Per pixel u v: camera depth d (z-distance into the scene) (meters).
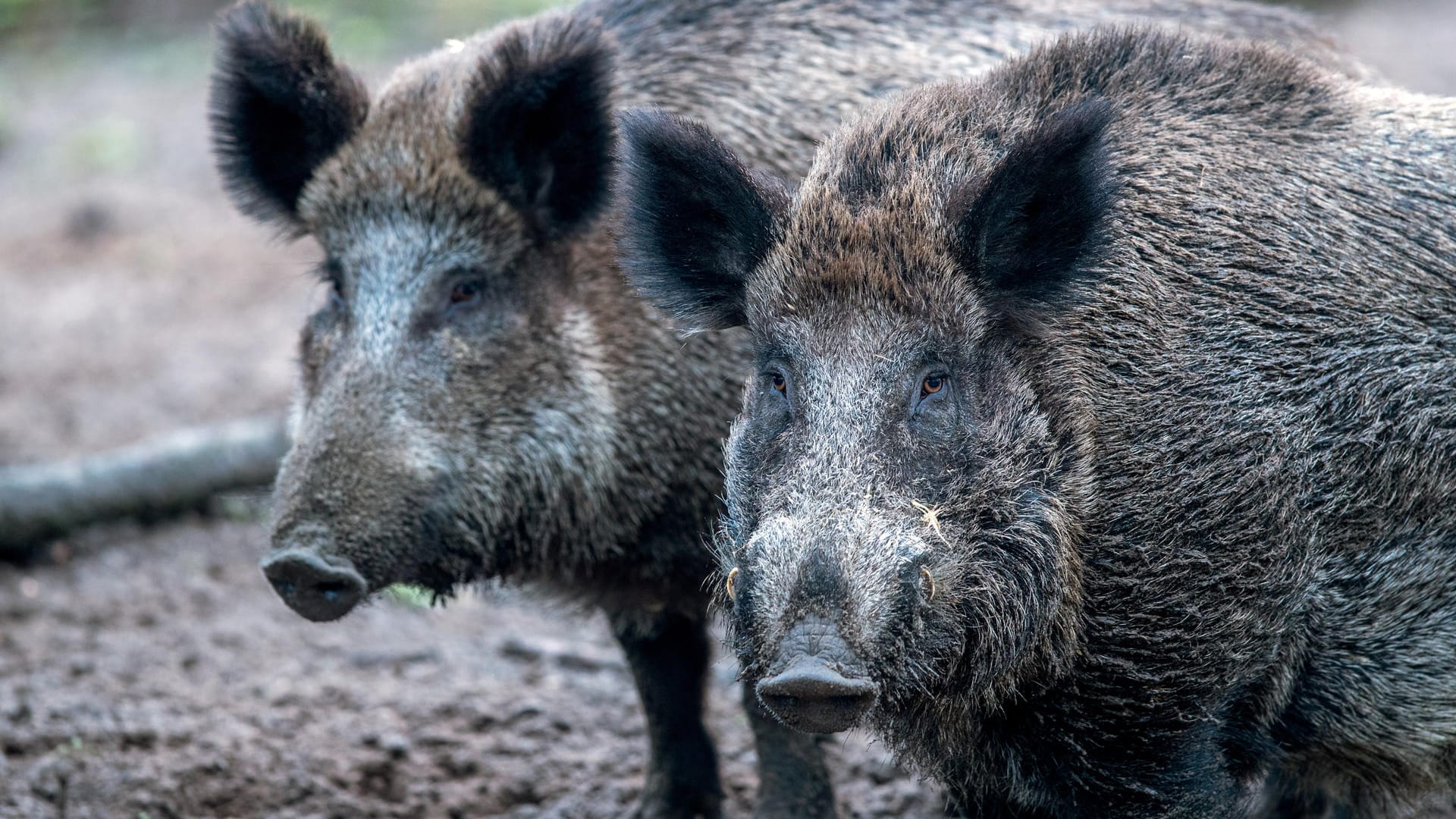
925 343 16.16
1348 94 20.11
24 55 78.94
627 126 17.80
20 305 51.84
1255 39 22.09
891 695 15.62
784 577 14.91
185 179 63.69
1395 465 18.09
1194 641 17.31
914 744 18.03
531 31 23.12
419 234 22.03
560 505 22.34
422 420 21.41
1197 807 17.75
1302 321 18.20
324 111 22.61
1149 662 17.27
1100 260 16.70
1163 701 17.34
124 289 53.09
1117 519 17.27
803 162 22.78
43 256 56.75
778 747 21.94
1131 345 17.81
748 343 21.97
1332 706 18.47
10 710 26.09
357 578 20.44
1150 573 17.22
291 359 23.72
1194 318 18.06
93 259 56.44
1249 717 18.38
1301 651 18.33
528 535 22.36
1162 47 19.56
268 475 35.09
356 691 27.53
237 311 50.69
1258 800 22.84
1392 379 18.17
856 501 15.35
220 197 61.94
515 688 27.95
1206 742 17.75
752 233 17.23
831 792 22.20
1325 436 18.00
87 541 33.94
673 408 22.33
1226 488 17.44
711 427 22.22
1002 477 16.42
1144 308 17.97
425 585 21.80
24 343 48.16
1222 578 17.34
